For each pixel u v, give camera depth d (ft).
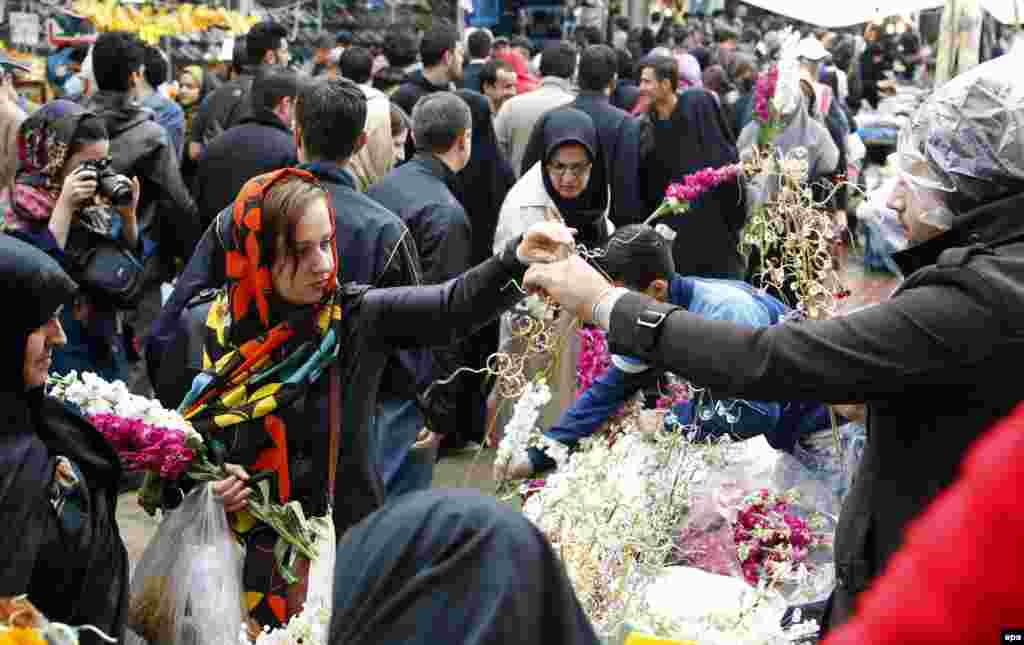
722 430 11.98
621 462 9.15
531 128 26.37
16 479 8.55
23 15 33.19
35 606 8.96
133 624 10.56
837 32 55.11
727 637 8.74
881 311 7.34
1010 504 3.92
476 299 10.48
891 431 7.59
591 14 63.46
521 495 10.61
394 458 12.98
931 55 51.85
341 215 12.69
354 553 5.27
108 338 17.28
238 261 10.80
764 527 11.38
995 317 7.04
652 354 7.81
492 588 4.99
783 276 12.40
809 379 7.34
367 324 10.81
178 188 20.26
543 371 10.14
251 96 20.83
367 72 27.58
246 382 10.78
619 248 12.34
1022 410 4.10
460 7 46.73
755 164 12.66
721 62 53.36
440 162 18.02
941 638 3.95
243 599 10.67
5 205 20.17
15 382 8.66
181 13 37.29
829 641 4.31
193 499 10.59
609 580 8.86
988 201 7.73
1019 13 13.91
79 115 16.21
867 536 7.72
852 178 28.30
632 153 24.80
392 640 4.98
